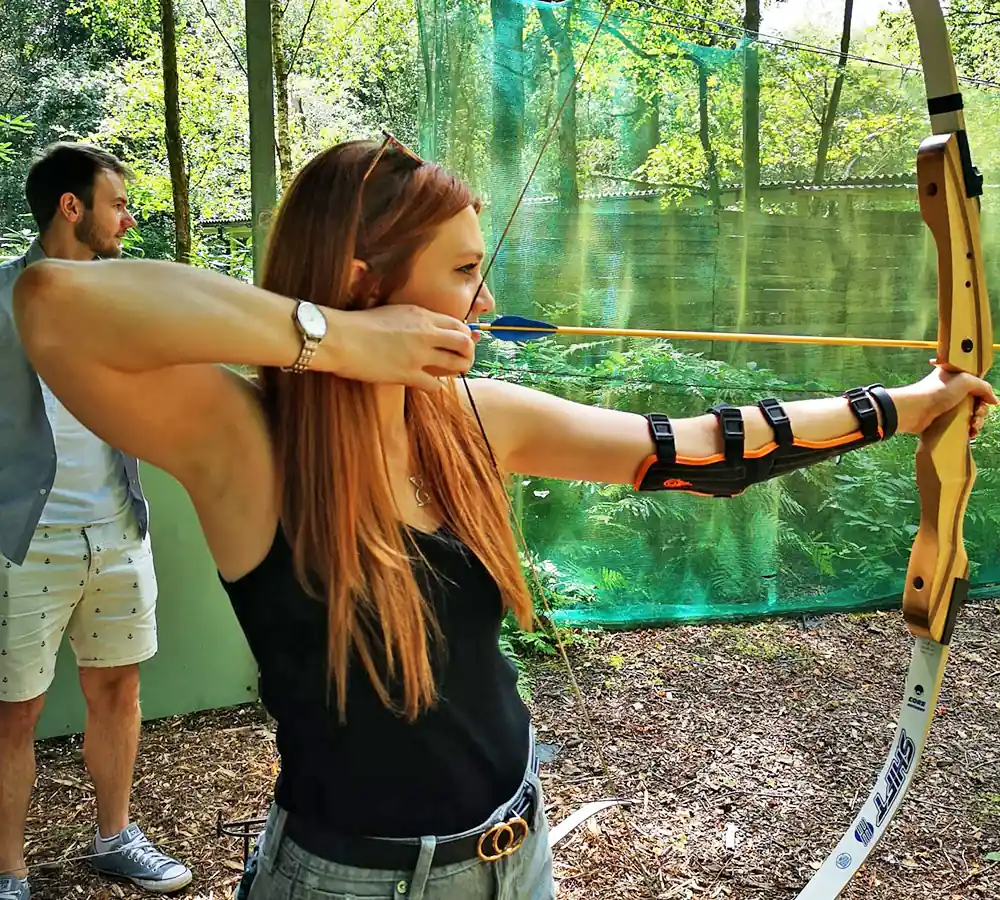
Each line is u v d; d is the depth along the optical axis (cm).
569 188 298
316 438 73
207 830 221
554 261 301
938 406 119
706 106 303
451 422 87
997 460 374
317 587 73
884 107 315
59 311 60
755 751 261
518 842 83
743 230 312
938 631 130
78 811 229
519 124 291
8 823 188
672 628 345
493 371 301
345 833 77
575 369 305
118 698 202
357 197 73
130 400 66
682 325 313
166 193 720
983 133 352
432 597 78
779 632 342
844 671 311
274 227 77
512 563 85
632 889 201
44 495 183
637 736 269
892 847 217
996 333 361
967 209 120
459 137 291
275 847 81
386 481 75
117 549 197
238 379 76
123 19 864
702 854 214
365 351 66
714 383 311
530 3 285
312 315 64
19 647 184
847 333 327
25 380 184
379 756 76
